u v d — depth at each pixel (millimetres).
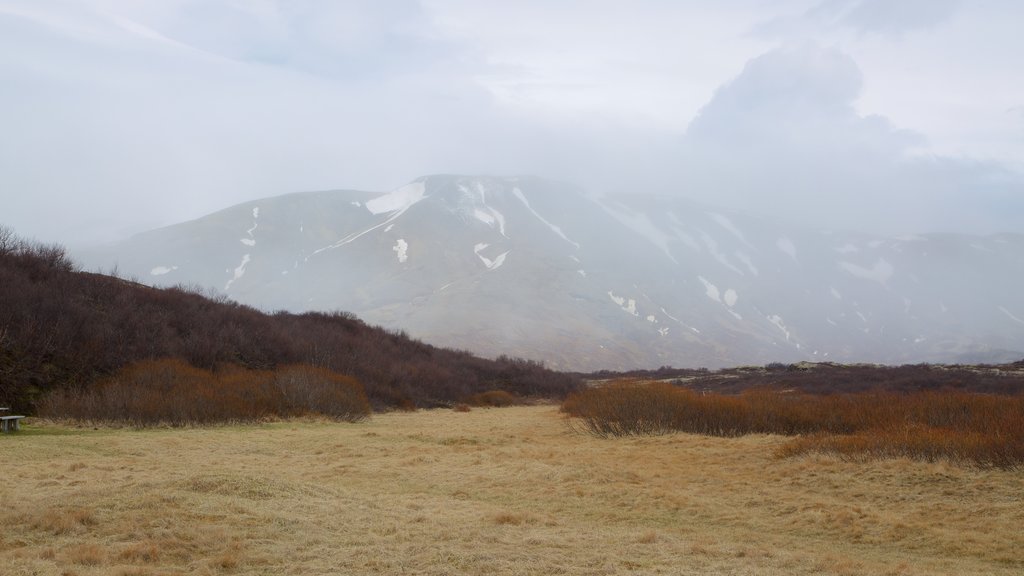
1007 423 19828
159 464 18734
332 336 54438
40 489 14250
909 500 15977
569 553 11492
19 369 30688
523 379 66438
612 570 10492
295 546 11141
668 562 11188
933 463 18234
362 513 13586
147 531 11172
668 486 18109
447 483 18266
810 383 56719
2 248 41156
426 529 12664
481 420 39406
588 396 35344
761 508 16047
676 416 28625
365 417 37500
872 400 29719
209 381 34031
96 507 12164
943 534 13586
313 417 34406
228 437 25766
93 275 44719
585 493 17000
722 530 14328
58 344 33188
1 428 24312
